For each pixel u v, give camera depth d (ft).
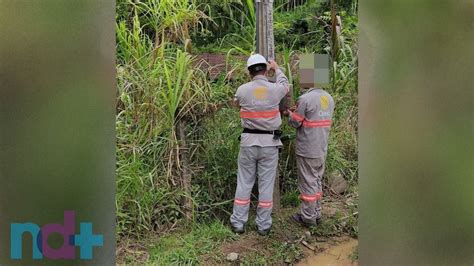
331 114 9.99
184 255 8.81
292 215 10.45
